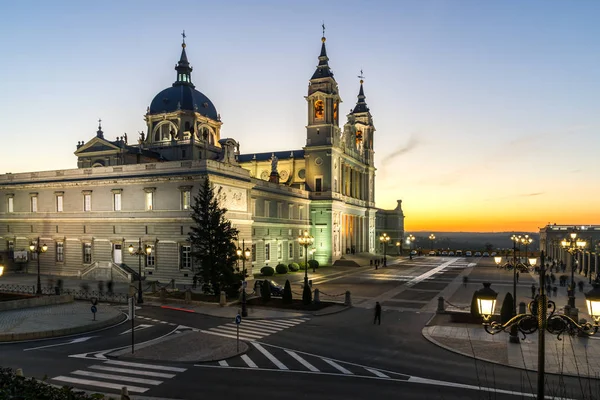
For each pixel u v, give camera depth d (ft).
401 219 536.42
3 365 83.20
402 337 108.06
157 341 101.96
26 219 241.14
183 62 340.59
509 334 108.58
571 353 92.48
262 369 82.64
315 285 211.20
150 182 206.49
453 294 181.57
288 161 345.92
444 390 72.08
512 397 69.10
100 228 219.41
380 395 69.82
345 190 360.89
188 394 69.36
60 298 147.43
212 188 173.37
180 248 199.00
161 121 323.57
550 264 335.06
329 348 97.91
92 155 287.48
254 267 250.37
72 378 76.33
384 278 245.24
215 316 132.05
